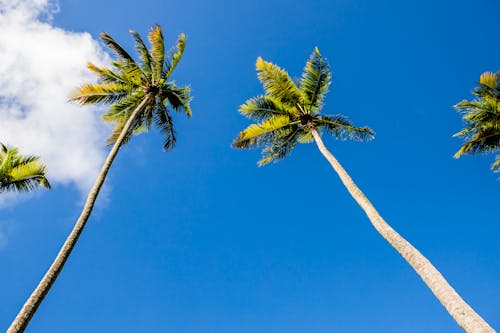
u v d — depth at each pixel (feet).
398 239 26.76
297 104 51.88
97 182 33.32
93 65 46.62
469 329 18.94
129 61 47.37
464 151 50.85
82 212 29.76
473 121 50.06
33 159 44.93
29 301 22.21
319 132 51.49
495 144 50.42
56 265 24.99
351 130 50.16
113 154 37.42
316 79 51.62
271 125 48.01
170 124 52.42
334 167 39.68
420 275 23.76
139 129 52.08
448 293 21.33
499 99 47.57
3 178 41.57
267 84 50.98
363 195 33.30
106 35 45.55
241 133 47.26
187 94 52.80
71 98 45.11
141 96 50.24
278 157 51.90
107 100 47.11
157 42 50.14
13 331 20.33
